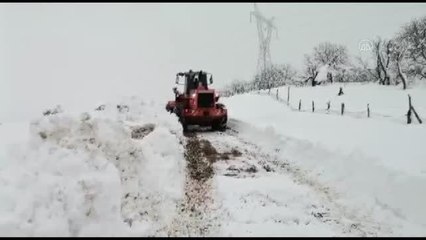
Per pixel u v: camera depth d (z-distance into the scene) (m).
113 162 7.57
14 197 6.06
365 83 42.78
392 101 28.70
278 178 10.41
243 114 23.38
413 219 7.88
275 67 52.56
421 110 22.78
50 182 6.14
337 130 15.59
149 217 7.24
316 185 10.22
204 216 7.64
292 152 13.35
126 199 7.21
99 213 6.25
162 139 9.95
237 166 11.27
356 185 9.80
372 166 9.95
